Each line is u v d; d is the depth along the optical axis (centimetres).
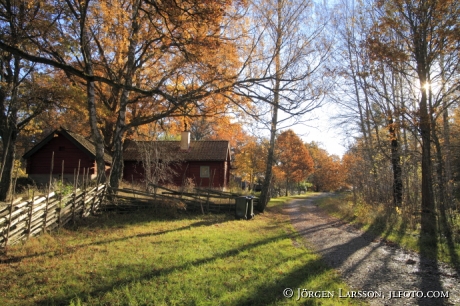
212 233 959
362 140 2217
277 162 4841
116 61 1463
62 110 1766
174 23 764
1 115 1522
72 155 2452
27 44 1102
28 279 517
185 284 497
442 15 1070
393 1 1180
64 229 905
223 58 1061
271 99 927
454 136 1681
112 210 1210
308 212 2062
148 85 1505
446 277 618
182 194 1371
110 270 561
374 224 1327
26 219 752
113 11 1182
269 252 743
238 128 1502
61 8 1136
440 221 1081
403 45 1278
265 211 1878
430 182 1196
